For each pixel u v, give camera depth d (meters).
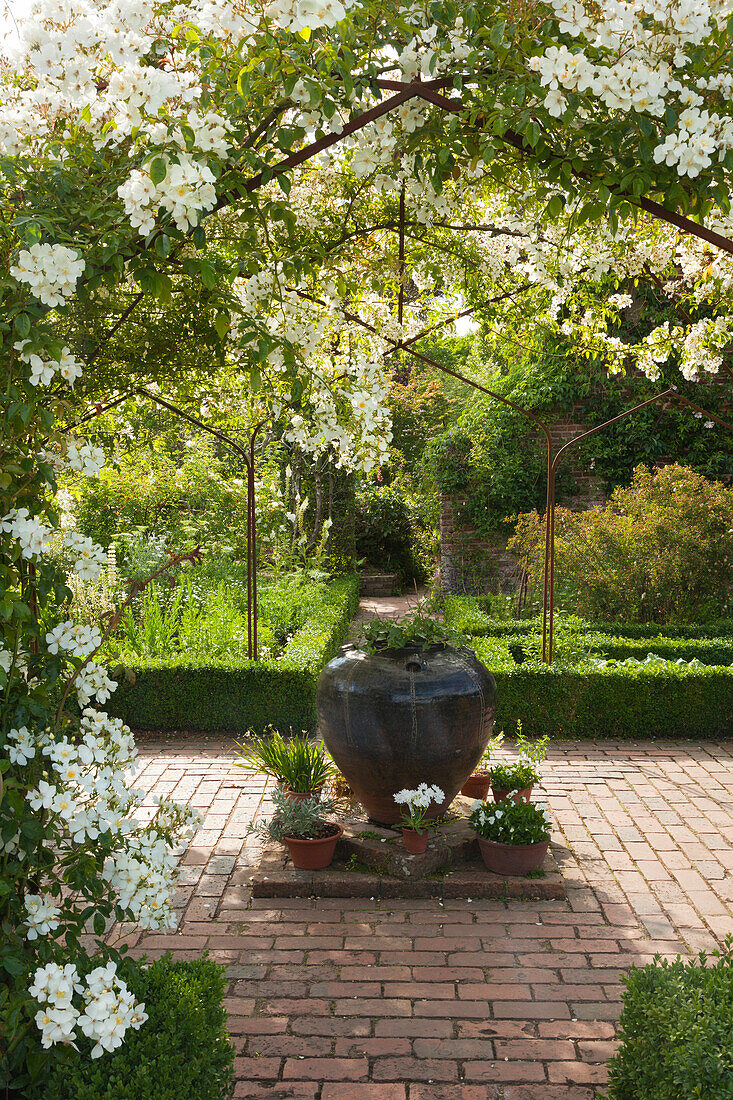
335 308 3.77
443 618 9.75
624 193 2.59
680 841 4.64
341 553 12.52
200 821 2.79
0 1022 2.08
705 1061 2.07
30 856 2.35
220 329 2.75
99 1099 2.11
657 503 8.40
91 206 2.26
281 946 3.64
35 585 2.40
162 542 9.30
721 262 5.32
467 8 2.45
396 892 4.10
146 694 6.58
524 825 4.16
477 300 4.97
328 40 2.39
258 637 7.67
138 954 3.56
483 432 10.92
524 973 3.42
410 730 4.07
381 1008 3.18
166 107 2.30
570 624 7.84
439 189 2.95
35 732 2.43
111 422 4.55
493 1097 2.71
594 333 6.03
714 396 10.31
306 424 3.37
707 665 6.93
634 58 2.40
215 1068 2.34
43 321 2.42
